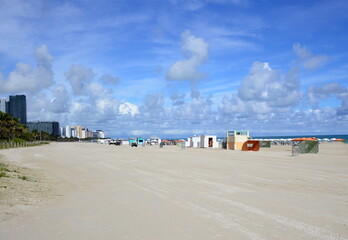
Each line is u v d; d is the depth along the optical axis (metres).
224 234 5.78
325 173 15.79
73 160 27.95
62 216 7.29
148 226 6.37
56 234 5.84
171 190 11.04
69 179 14.84
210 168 19.14
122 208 8.16
